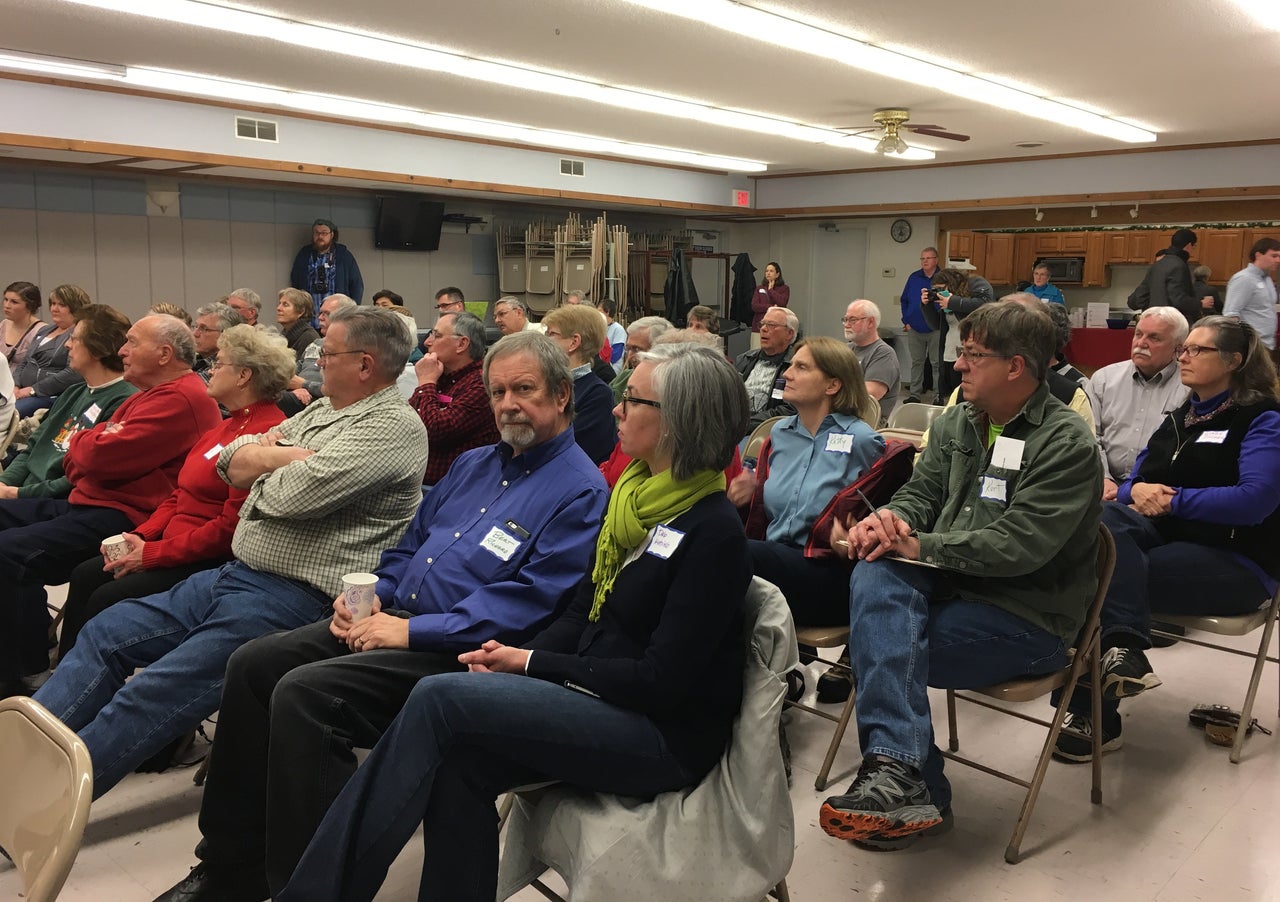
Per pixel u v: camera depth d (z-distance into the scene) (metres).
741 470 2.72
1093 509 1.96
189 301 8.42
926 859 2.04
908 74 6.10
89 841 2.11
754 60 5.81
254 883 1.84
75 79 6.41
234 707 1.82
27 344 5.61
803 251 12.24
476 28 5.18
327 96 6.98
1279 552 2.41
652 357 1.64
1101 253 10.02
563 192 9.68
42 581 2.71
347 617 1.86
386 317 2.25
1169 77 6.07
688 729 1.53
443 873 1.48
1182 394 3.15
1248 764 2.46
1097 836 2.13
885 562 1.97
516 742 1.44
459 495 2.08
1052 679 2.00
